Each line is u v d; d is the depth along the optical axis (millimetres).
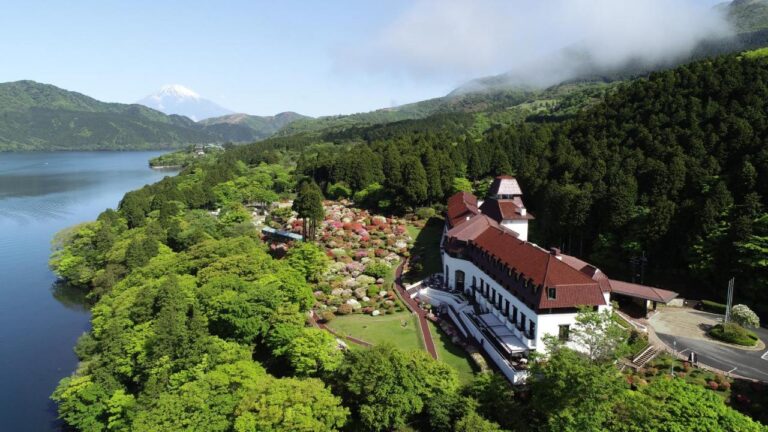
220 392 54062
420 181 152500
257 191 188000
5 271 127188
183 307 72562
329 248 120438
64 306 106125
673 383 49656
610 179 113812
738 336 69688
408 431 53125
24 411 69750
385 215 155625
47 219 182250
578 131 159000
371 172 181875
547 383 47562
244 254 93750
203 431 49688
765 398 56094
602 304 63938
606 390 44875
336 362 60281
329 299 91562
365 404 52750
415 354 56812
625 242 97500
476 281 88062
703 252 87000
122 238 125375
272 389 51156
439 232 137250
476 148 185750
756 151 101938
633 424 44344
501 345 67625
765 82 125188
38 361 83000
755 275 80438
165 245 120250
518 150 182125
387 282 101812
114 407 61250
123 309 76875
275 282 80438
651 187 106312
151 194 184625
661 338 71688
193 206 172625
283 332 65875
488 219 100875
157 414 50906
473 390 52844
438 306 89312
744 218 82500
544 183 129375
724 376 60812
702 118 124875
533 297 65062
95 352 78500
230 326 70062
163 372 60594
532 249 72938
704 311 81500
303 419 47500
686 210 92938
